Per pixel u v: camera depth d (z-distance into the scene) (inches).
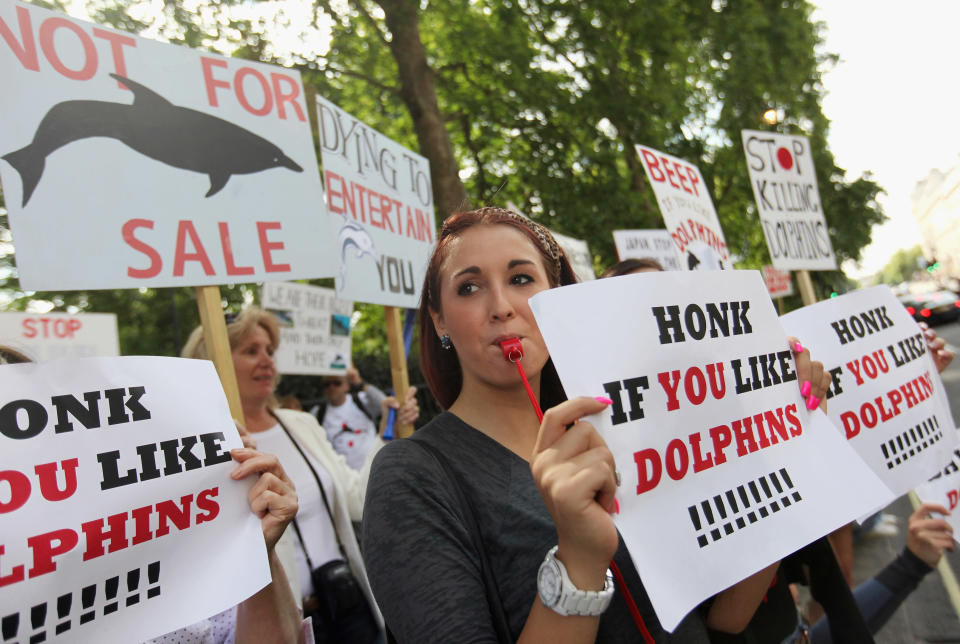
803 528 49.0
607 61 461.1
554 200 469.7
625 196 456.8
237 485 56.6
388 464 49.1
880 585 84.1
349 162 133.4
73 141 74.5
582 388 42.8
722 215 674.8
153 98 82.6
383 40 396.5
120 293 541.0
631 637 48.6
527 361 50.2
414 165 155.5
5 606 43.5
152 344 557.0
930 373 79.9
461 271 51.6
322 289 243.0
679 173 134.6
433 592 42.6
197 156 85.8
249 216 89.4
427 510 46.1
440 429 52.4
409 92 378.3
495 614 44.9
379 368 367.2
